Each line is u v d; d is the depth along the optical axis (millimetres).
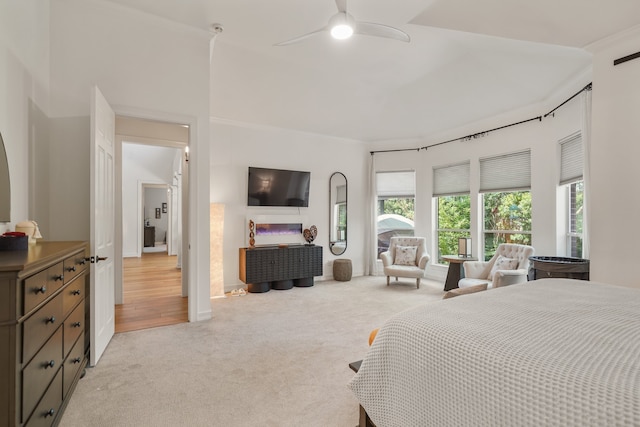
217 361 2578
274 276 5137
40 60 2668
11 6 2182
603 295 1801
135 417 1845
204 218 3564
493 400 967
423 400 1173
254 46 3943
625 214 2633
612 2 2330
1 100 2045
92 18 2994
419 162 6355
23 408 1230
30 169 2482
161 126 4750
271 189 5535
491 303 1627
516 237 4906
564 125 4043
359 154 6566
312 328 3383
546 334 1186
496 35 3041
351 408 1958
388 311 4027
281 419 1843
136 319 3613
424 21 3211
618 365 938
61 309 1697
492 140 5152
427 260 5379
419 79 4875
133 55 3164
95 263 2447
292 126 5727
